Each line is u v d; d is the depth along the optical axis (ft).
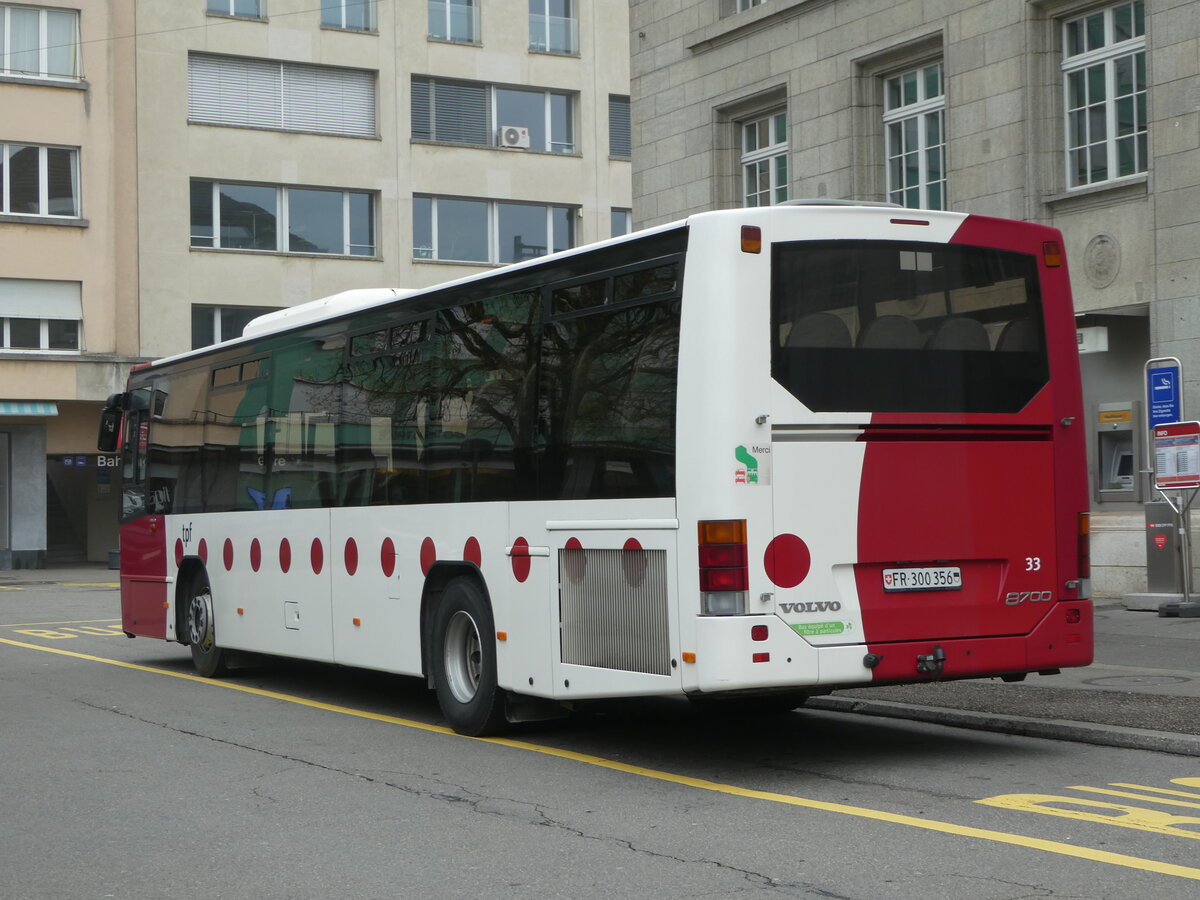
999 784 25.25
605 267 28.22
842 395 26.25
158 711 37.32
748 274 25.73
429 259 135.95
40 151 120.98
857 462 26.27
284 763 28.99
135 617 50.75
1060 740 29.96
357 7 133.39
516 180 138.92
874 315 26.71
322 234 132.16
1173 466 50.70
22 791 26.32
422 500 33.91
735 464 25.36
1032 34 58.65
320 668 48.44
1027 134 58.59
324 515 38.34
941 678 26.94
